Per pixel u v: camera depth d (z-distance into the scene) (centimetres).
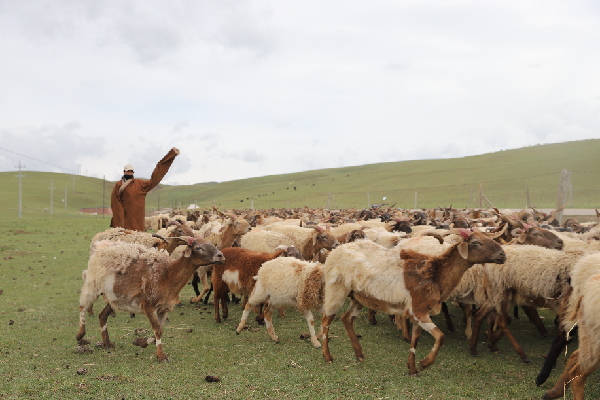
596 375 684
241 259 949
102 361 710
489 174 9425
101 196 16650
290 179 18125
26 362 690
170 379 636
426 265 685
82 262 1767
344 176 14612
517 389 630
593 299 527
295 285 821
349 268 733
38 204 11769
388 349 812
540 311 1107
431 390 621
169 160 1177
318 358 750
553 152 10819
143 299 729
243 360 731
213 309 1116
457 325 994
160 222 2911
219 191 17925
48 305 1076
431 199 7869
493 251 655
